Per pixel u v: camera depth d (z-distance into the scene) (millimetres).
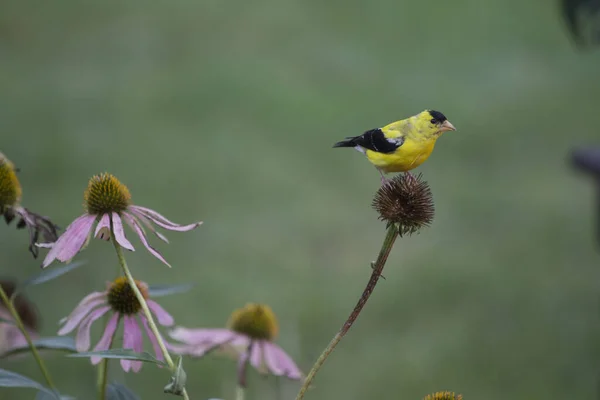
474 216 14523
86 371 8555
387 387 9438
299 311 10930
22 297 4699
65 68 21641
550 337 10680
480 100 19812
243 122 18312
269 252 12859
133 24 24656
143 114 18641
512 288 11992
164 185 15180
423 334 10719
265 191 15125
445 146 17359
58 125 17812
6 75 20891
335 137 17688
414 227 2898
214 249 12805
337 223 14039
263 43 23422
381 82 20812
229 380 8508
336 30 24312
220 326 10406
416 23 24625
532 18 24516
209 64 21688
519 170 16438
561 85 20531
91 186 2936
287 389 7590
